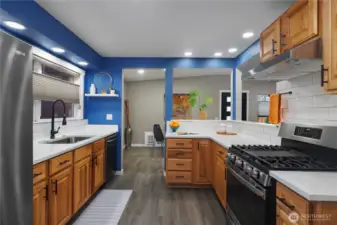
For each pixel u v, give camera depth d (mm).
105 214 2502
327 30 1248
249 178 1552
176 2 2045
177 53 3770
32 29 2053
